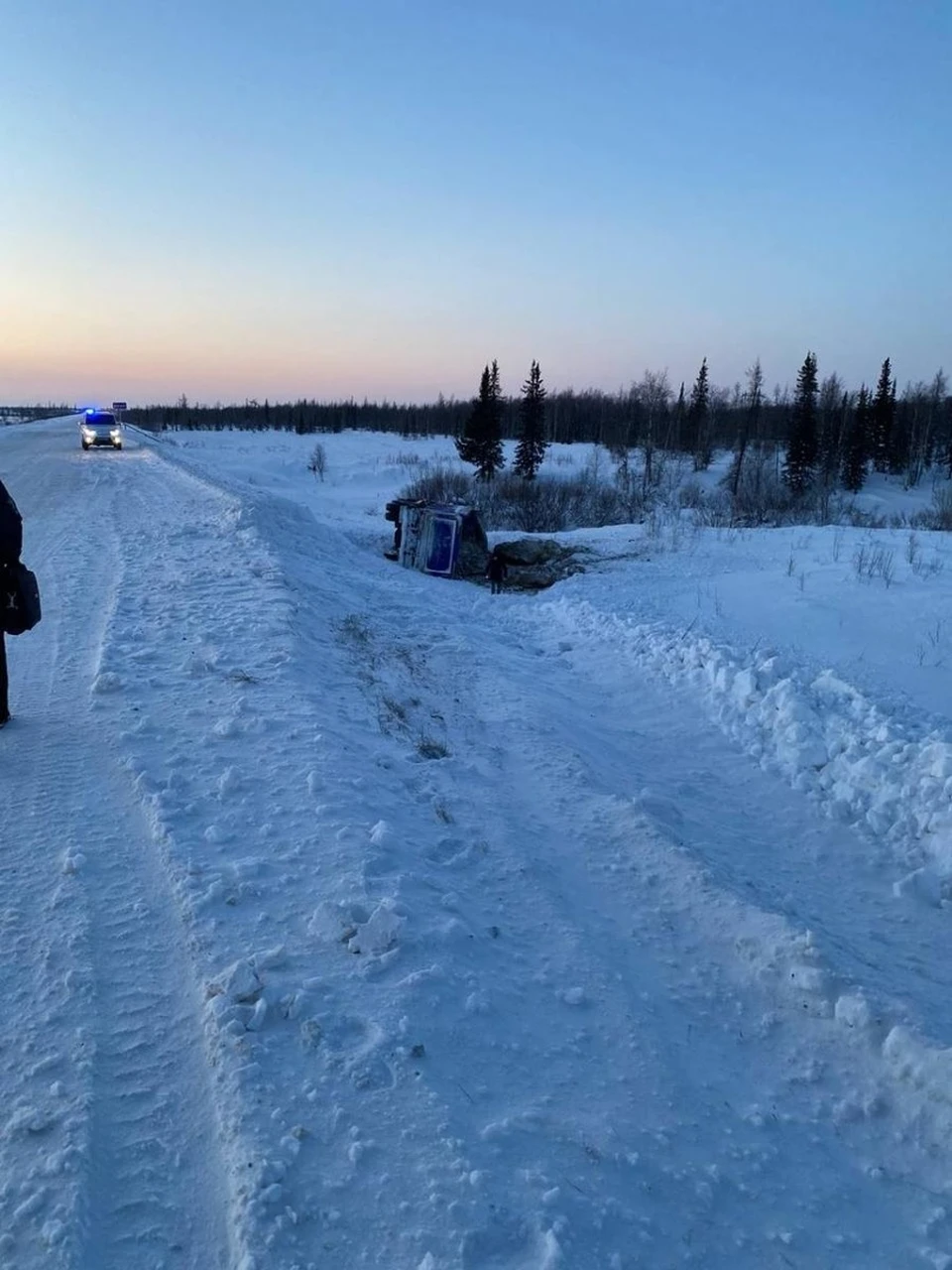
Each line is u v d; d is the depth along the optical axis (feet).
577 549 51.85
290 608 26.14
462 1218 7.55
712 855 16.57
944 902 16.22
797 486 188.96
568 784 18.29
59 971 10.56
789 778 21.47
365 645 26.76
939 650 28.86
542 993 11.23
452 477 132.05
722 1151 9.04
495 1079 9.47
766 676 25.67
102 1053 9.35
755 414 268.82
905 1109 9.82
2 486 16.69
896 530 54.60
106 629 24.04
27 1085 8.86
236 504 43.60
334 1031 9.69
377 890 12.30
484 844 14.89
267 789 15.12
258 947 11.09
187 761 16.14
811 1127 9.59
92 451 105.60
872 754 20.93
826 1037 11.02
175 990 10.37
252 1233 7.30
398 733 19.53
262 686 19.86
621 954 12.51
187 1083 9.03
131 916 11.70
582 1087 9.62
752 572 43.09
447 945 11.48
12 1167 7.91
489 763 19.22
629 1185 8.36
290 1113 8.57
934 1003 12.33
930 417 259.19
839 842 18.56
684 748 23.53
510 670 27.27
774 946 12.40
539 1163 8.36
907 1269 7.90
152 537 38.81
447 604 38.55
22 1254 7.11
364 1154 8.15
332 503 121.70
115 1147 8.23
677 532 55.42
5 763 15.99
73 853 13.04
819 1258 7.93
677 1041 10.73
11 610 16.88
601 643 32.32
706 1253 7.80
